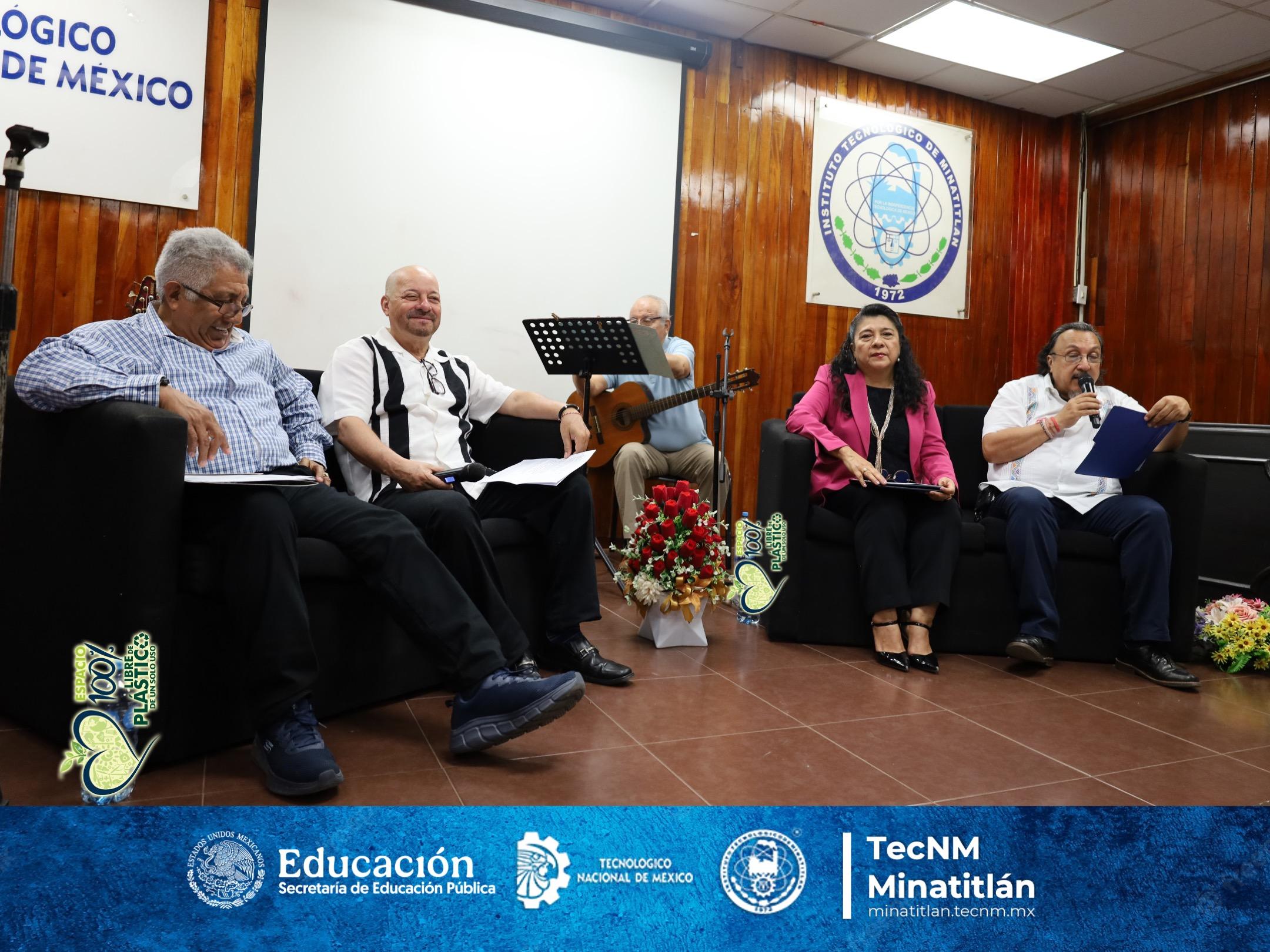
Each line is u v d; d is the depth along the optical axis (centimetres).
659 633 258
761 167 459
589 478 385
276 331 366
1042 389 287
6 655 182
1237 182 462
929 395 280
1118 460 253
